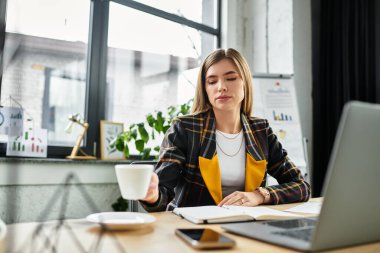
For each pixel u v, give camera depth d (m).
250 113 1.56
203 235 0.58
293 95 2.90
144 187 0.63
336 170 0.49
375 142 0.52
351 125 0.49
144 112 3.08
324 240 0.50
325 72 3.26
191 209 0.88
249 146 1.40
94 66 2.31
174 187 1.23
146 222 0.66
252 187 1.33
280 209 0.99
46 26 2.29
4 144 1.85
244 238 0.61
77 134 2.26
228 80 1.40
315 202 1.21
